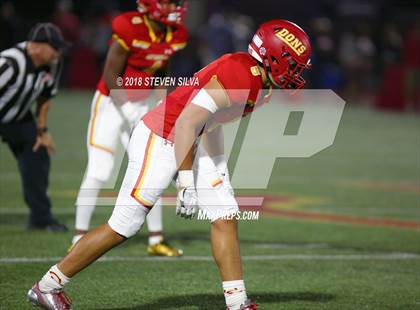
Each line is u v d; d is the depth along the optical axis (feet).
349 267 59.06
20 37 228.02
